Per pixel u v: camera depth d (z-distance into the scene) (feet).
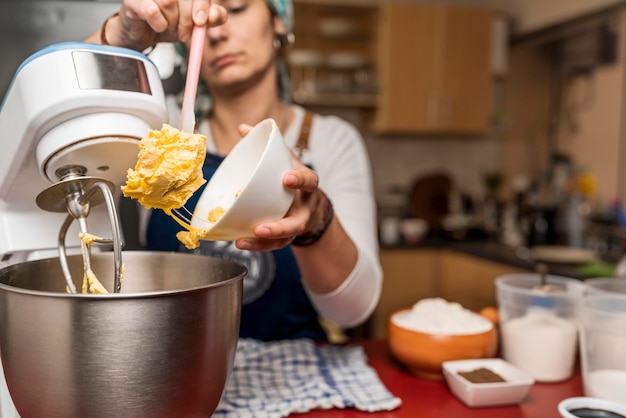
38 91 1.63
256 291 3.32
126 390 1.51
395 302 8.87
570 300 2.68
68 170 1.78
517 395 2.27
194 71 1.93
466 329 2.59
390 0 10.12
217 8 1.99
